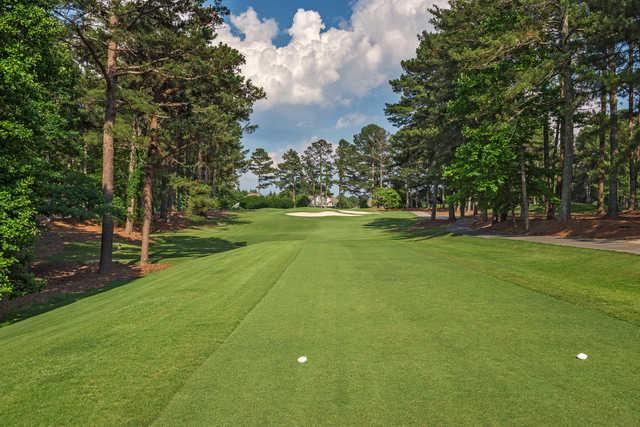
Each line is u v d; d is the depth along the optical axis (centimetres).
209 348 518
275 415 338
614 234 1611
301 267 1188
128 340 573
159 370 455
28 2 1102
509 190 2367
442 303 709
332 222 4856
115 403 382
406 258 1380
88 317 789
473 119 2422
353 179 10062
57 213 1425
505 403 343
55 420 359
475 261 1295
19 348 604
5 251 1103
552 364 427
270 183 10881
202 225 4350
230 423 328
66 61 1368
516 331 543
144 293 985
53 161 1546
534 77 1833
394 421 320
